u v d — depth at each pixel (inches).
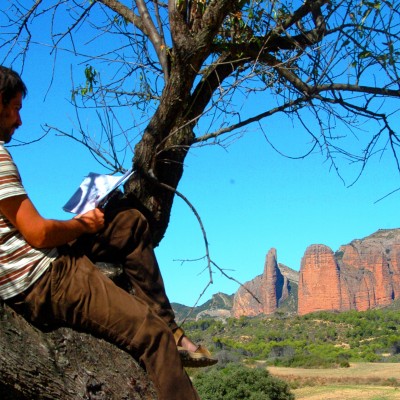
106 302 116.4
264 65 189.5
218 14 158.6
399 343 4411.9
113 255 130.1
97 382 114.4
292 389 2416.3
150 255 131.3
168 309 132.0
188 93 161.8
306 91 189.5
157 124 159.6
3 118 120.0
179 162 163.3
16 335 111.2
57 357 113.2
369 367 3299.7
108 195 129.3
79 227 120.0
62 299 115.0
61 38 208.2
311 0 185.8
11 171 113.0
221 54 185.2
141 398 117.5
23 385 109.7
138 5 184.2
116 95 205.9
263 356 3956.7
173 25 161.6
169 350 118.6
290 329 5305.1
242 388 1630.2
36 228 111.5
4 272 112.2
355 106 188.5
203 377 1726.1
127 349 119.0
